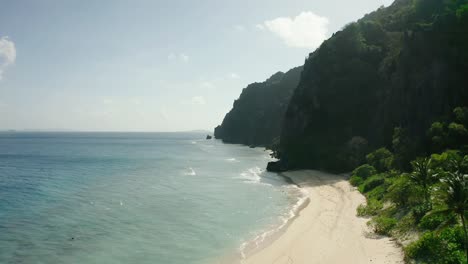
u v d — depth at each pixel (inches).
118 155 5378.9
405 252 977.5
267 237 1258.0
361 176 2346.2
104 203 1817.2
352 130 3462.1
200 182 2613.2
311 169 3444.9
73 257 1063.0
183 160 4586.6
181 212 1636.3
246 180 2753.4
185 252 1110.4
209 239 1240.8
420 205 1171.9
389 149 2743.6
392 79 2982.3
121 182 2566.4
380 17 4532.5
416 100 2375.7
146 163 4124.0
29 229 1339.8
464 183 821.2
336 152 3260.3
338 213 1556.3
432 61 2316.7
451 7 2456.9
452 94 2113.7
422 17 2785.4
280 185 2493.8
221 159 4798.2
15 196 1999.3
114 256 1072.8
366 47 3779.5
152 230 1343.5
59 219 1487.5
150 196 2027.6
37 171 3245.6
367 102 3513.8
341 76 3735.2
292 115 4138.8
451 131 1876.2
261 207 1752.0
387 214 1360.7
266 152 6225.4
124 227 1380.4
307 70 4197.8
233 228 1376.7
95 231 1322.6
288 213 1620.3
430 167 1368.1
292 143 3909.9
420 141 2087.8
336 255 1051.3
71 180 2664.9
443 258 864.9
